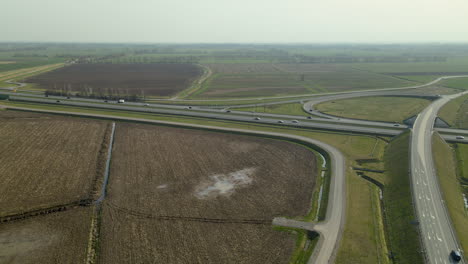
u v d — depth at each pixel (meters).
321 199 66.00
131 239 52.47
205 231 55.06
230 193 68.19
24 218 57.50
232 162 83.69
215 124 114.94
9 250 49.47
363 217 58.97
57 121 115.00
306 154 89.75
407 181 69.12
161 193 67.44
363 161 84.62
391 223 57.97
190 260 47.97
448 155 88.12
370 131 108.06
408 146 88.56
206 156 87.12
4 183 69.31
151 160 83.75
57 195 65.31
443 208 59.28
